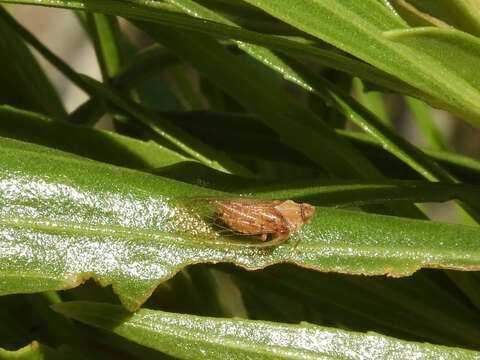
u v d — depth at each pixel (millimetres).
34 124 47
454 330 47
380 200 45
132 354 48
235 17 48
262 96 48
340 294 47
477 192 45
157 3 45
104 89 50
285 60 46
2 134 47
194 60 48
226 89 49
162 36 48
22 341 47
